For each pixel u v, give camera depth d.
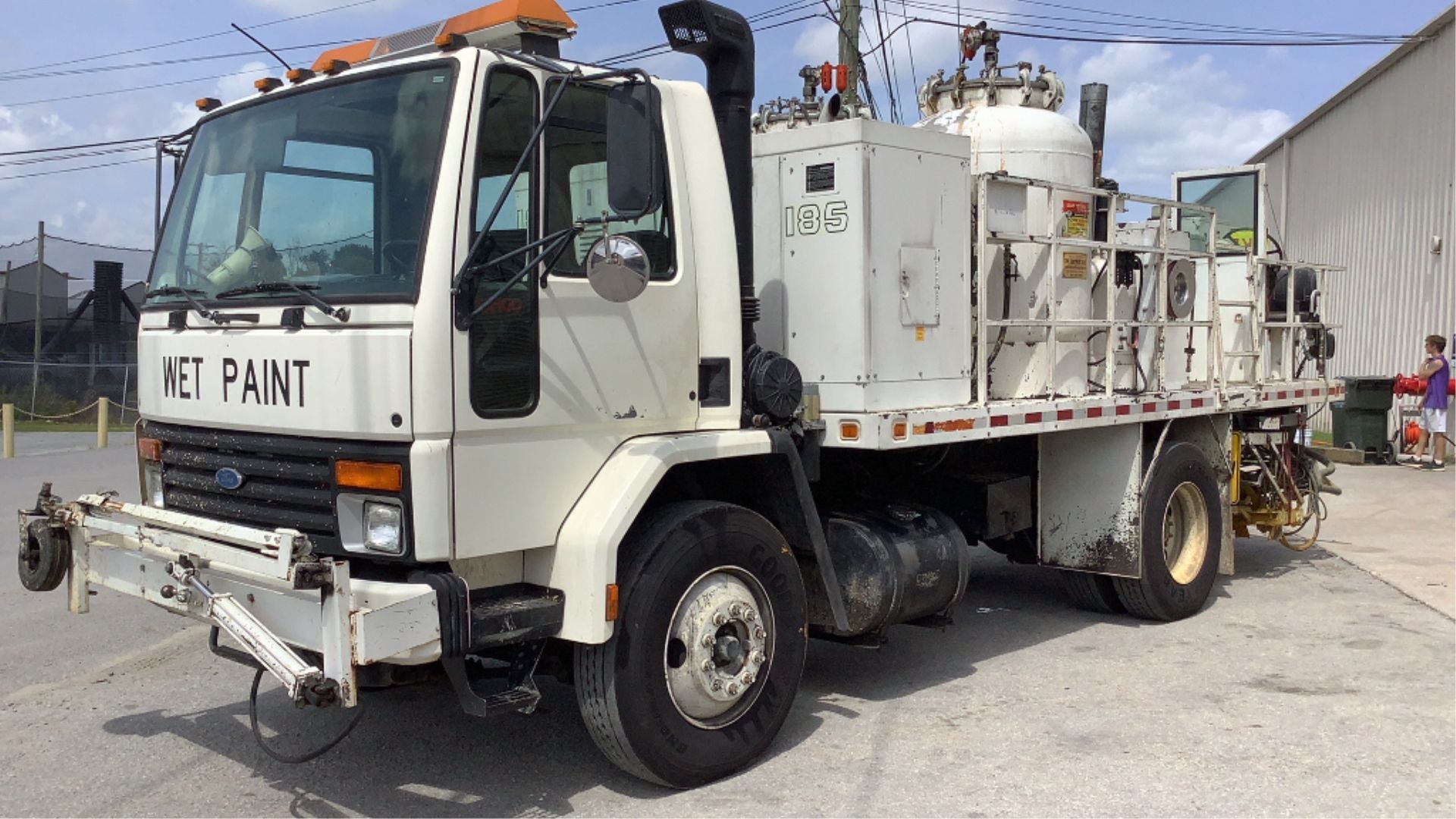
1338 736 5.02
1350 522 11.15
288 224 4.27
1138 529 6.79
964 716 5.39
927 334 5.50
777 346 5.41
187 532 4.14
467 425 3.85
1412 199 17.86
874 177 5.19
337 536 3.93
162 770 4.77
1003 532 6.70
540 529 4.12
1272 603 7.79
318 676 3.58
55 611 7.58
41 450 19.16
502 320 3.98
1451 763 4.70
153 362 4.68
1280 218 24.39
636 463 4.27
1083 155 7.10
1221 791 4.42
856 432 5.09
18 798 4.47
